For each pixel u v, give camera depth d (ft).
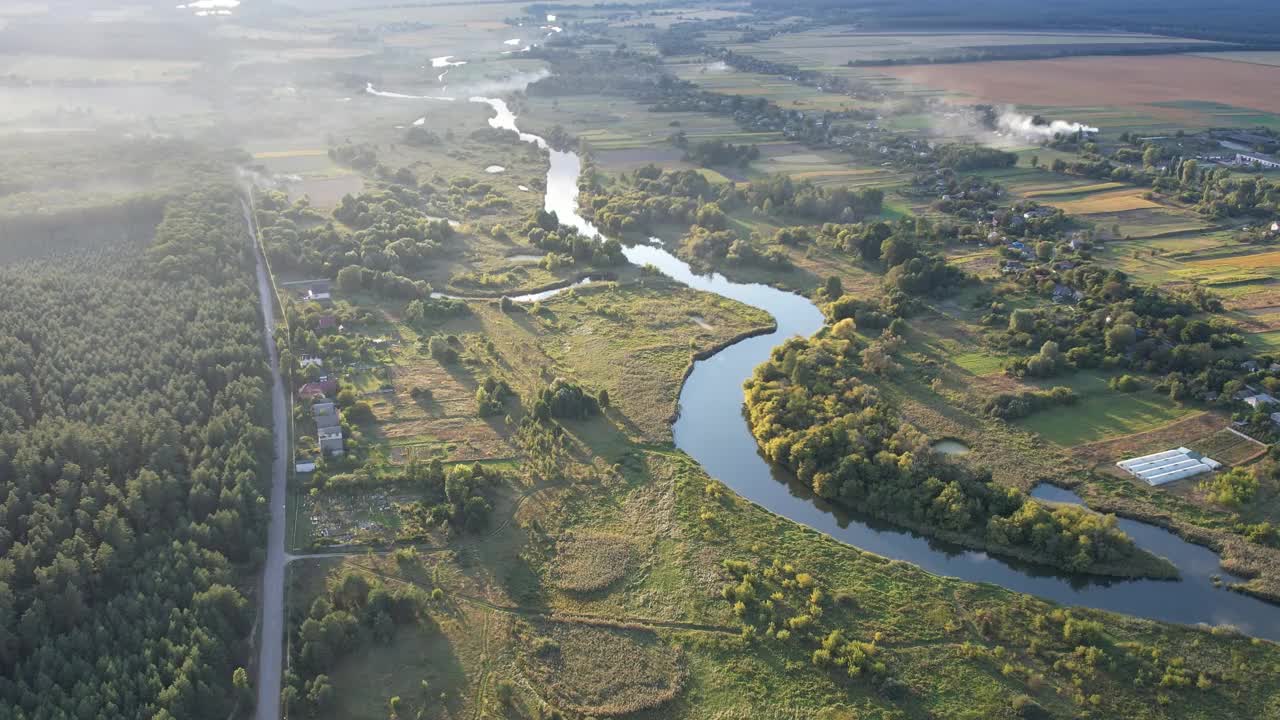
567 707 351.67
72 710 317.63
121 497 424.05
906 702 352.69
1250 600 412.98
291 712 341.21
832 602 406.62
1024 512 446.60
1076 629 381.40
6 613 349.20
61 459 443.32
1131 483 490.49
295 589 405.18
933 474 483.92
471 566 428.56
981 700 353.92
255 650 371.15
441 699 352.08
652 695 358.23
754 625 392.27
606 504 480.64
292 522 453.99
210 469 454.40
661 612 402.52
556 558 436.76
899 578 423.23
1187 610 407.44
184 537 414.41
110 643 353.31
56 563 372.79
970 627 393.29
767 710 350.23
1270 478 483.92
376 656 371.97
